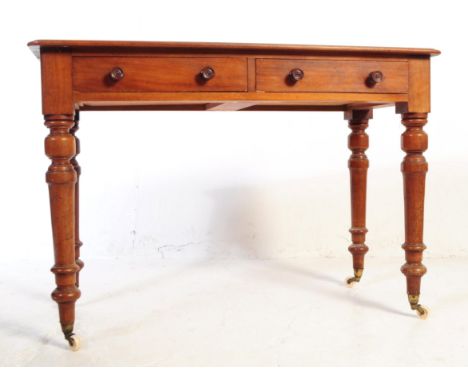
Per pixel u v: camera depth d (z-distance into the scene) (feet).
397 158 12.21
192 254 12.23
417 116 7.80
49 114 6.84
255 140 12.14
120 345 7.16
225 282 10.20
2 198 11.93
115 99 6.94
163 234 12.17
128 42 6.83
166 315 8.32
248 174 12.17
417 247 7.95
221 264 11.68
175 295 9.38
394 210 12.26
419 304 8.06
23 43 11.75
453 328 7.67
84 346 7.14
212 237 12.23
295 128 12.17
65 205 6.93
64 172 6.89
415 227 7.95
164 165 12.09
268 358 6.66
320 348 6.97
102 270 11.19
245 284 10.05
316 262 11.84
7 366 6.53
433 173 12.17
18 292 9.69
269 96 7.29
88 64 6.88
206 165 12.14
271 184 12.20
